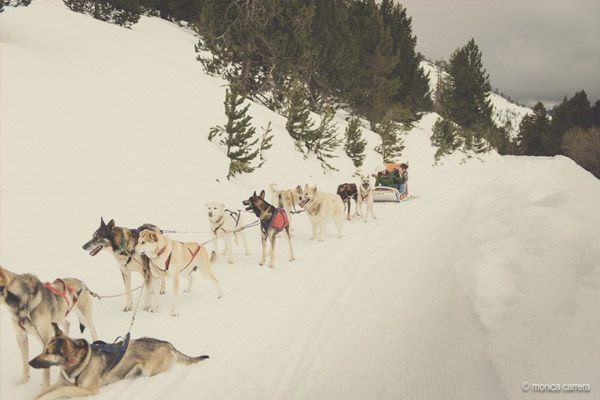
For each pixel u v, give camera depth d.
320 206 10.77
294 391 4.77
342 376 4.96
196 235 10.09
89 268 7.75
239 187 13.81
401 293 7.16
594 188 13.36
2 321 5.99
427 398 4.15
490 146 45.75
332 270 8.71
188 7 41.78
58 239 8.15
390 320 6.20
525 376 3.42
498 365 3.81
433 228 11.73
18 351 5.42
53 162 10.16
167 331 6.11
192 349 5.66
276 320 6.50
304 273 8.55
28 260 7.31
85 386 4.52
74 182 9.94
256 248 10.33
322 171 19.05
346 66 29.75
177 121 14.61
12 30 16.88
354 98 32.75
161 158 12.48
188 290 7.58
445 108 50.44
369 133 30.25
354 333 5.98
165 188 11.40
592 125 54.12
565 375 3.17
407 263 8.81
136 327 6.20
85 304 5.51
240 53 22.64
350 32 34.38
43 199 8.98
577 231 5.64
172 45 29.17
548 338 3.69
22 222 8.16
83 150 11.04
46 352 4.24
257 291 7.61
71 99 12.70
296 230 12.23
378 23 36.41
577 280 4.45
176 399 4.63
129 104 14.02
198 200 11.68
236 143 14.55
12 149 9.84
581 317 3.71
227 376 5.08
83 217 9.02
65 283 5.21
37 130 10.80
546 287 4.64
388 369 4.93
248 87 23.48
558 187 11.38
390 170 17.06
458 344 4.83
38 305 4.68
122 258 6.50
